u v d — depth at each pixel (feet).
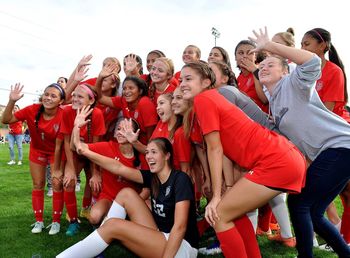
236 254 9.62
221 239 9.67
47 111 15.55
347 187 12.59
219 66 12.58
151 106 15.24
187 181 11.02
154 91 16.28
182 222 10.47
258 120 11.32
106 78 17.78
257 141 9.55
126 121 14.01
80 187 25.93
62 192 15.76
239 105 11.10
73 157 15.64
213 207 9.58
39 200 15.90
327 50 13.55
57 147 15.39
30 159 15.98
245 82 15.81
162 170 11.39
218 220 9.56
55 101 15.40
